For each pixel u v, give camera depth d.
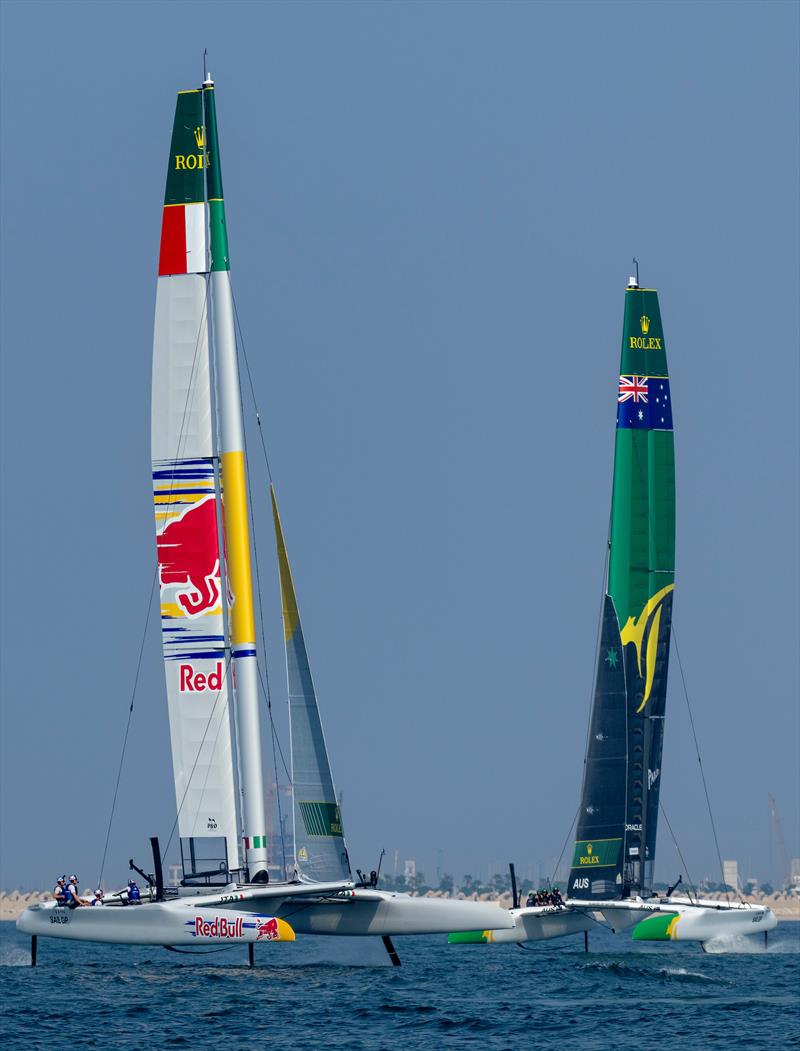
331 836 157.62
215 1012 131.38
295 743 158.75
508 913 153.50
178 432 163.12
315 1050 113.69
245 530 162.12
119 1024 125.00
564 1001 143.62
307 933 155.75
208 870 159.88
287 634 160.00
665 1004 142.38
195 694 161.50
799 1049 116.75
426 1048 114.88
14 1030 122.12
